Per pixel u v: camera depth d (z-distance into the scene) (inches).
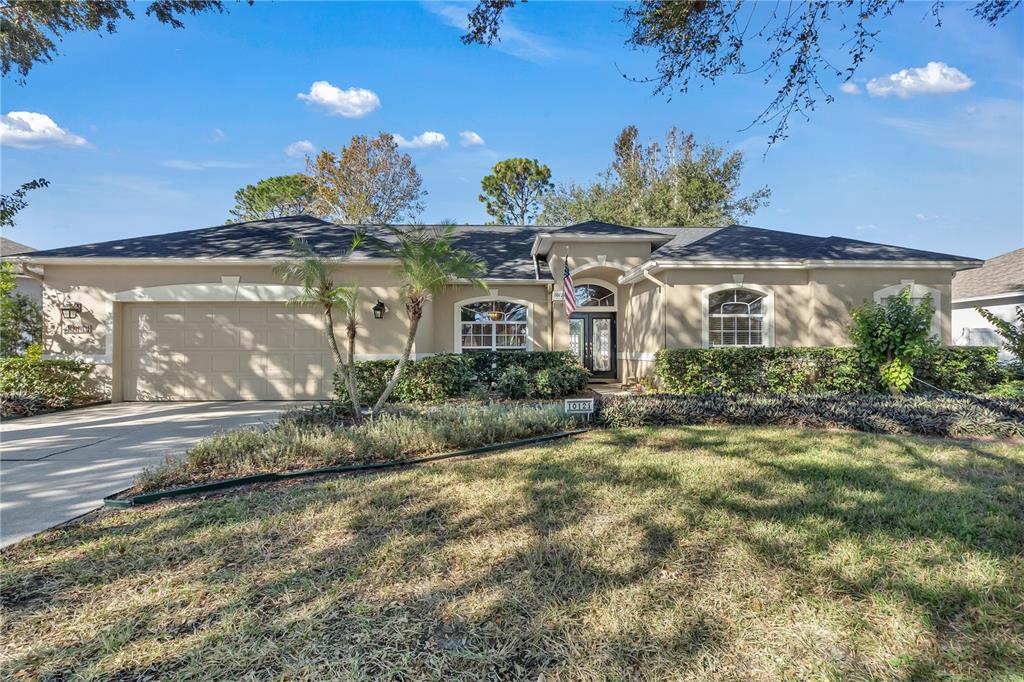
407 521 163.6
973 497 182.4
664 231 745.6
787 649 98.4
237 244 528.1
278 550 144.2
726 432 298.8
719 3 262.1
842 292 502.3
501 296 584.1
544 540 147.6
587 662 94.8
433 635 103.8
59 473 230.8
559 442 280.2
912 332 424.2
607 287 667.4
